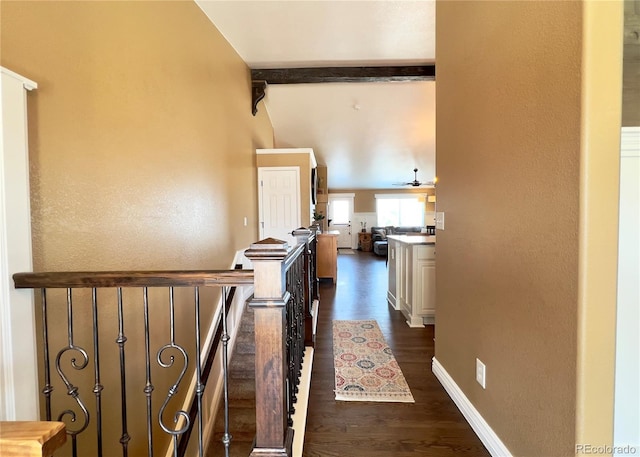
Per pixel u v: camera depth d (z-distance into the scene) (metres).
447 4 1.99
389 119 6.34
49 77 1.44
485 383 1.57
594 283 0.98
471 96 1.68
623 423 1.17
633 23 1.22
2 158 1.19
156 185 2.27
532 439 1.22
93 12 1.70
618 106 0.97
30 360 1.28
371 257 9.39
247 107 4.47
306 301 2.65
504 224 1.39
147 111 2.16
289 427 1.42
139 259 2.07
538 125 1.16
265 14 3.04
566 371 1.05
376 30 3.36
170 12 2.45
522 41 1.24
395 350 2.74
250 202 4.78
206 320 3.02
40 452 0.57
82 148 1.63
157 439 2.26
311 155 5.34
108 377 1.79
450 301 2.00
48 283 1.23
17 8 1.30
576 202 1.00
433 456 1.53
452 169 1.94
